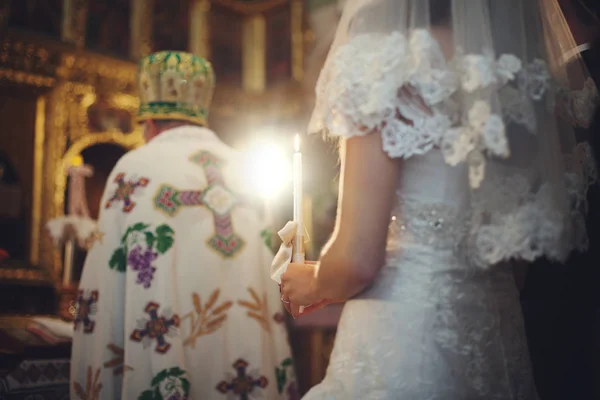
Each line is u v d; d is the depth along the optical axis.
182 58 2.63
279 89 6.09
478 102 1.03
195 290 2.28
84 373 2.25
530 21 1.16
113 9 5.16
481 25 1.07
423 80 1.04
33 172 4.45
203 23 5.91
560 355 1.46
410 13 1.09
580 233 1.18
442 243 1.07
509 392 1.08
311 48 5.74
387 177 1.04
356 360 1.08
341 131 1.05
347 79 1.05
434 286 1.06
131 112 5.05
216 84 5.95
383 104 1.02
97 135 4.82
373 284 1.10
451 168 1.07
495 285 1.13
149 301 2.19
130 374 2.13
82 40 4.91
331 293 1.06
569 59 1.27
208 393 2.23
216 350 2.26
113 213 2.33
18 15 4.59
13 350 2.52
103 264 2.29
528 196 1.07
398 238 1.09
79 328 2.29
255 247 2.46
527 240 1.03
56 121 4.62
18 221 4.33
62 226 3.75
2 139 4.37
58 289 4.30
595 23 1.49
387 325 1.07
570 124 1.22
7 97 4.45
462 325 1.06
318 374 4.74
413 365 1.04
